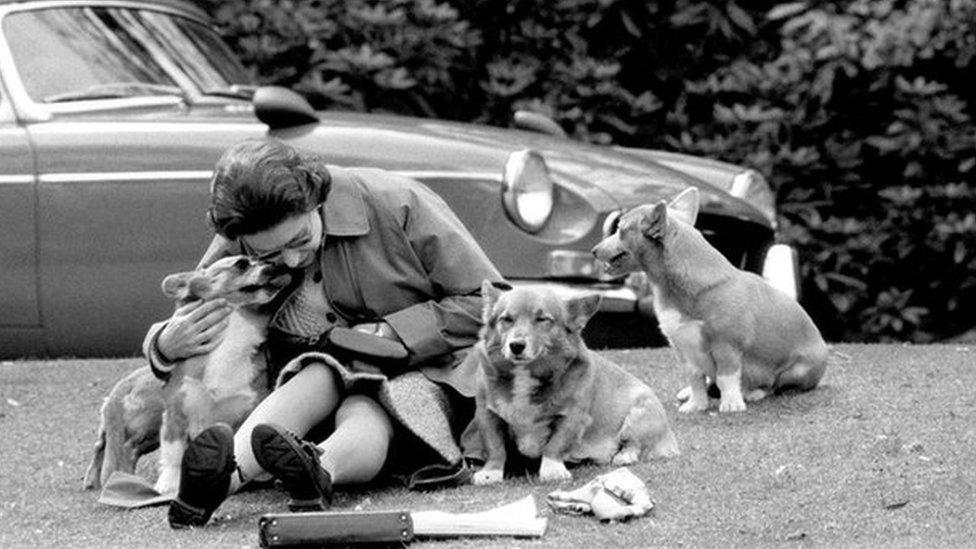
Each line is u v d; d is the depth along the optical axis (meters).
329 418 7.55
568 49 14.73
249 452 7.16
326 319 7.70
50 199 10.72
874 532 6.83
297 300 7.67
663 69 14.93
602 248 8.82
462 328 7.75
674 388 9.52
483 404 7.61
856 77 14.37
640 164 11.23
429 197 7.99
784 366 9.12
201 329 7.46
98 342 10.82
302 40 13.87
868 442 8.13
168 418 7.49
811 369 9.18
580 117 14.55
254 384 7.54
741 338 8.84
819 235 14.36
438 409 7.59
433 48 14.23
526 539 6.77
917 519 6.99
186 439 7.51
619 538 6.75
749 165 14.29
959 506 7.15
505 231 10.45
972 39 13.97
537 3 14.72
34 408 9.62
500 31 14.89
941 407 8.86
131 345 10.84
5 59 11.05
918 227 14.33
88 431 9.13
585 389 7.59
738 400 8.86
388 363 7.59
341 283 7.71
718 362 8.84
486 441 7.63
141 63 11.51
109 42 11.50
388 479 7.74
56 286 10.77
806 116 14.36
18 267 10.75
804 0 14.39
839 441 8.16
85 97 11.12
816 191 14.44
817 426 8.49
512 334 7.30
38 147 10.75
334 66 13.87
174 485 7.50
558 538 6.79
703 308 8.79
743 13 14.65
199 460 6.88
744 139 14.35
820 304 14.62
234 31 13.91
